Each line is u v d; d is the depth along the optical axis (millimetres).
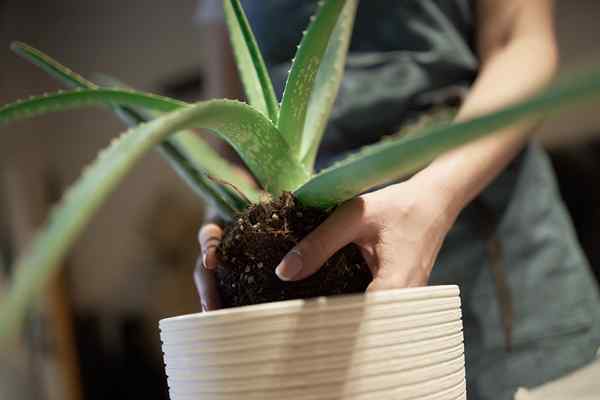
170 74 2199
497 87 545
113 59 2303
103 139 2271
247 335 327
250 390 328
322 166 660
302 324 325
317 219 378
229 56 807
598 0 1615
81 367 2076
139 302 2123
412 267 386
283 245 374
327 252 359
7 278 1677
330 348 326
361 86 651
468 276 647
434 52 650
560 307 644
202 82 2137
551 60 596
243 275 384
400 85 646
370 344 331
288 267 350
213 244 425
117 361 2100
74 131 2297
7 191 2066
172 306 2051
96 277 2219
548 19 630
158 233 2115
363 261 389
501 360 639
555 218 680
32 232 2049
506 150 499
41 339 1892
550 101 223
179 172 416
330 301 328
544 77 568
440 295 364
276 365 325
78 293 2211
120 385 2061
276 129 367
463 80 665
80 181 202
